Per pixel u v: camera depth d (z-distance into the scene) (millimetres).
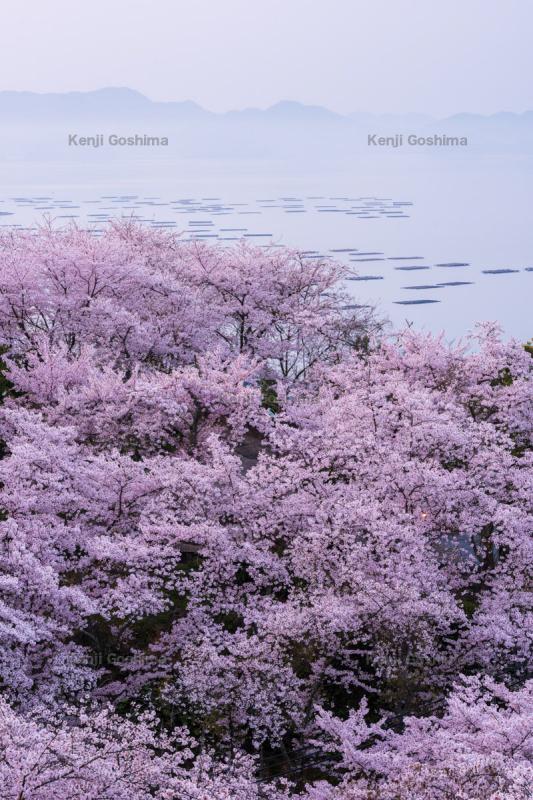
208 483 20109
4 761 11055
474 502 21547
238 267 38094
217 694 16078
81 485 19844
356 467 22188
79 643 19031
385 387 25641
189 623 18656
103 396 25391
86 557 18641
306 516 20656
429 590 18469
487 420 27641
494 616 17969
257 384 35656
